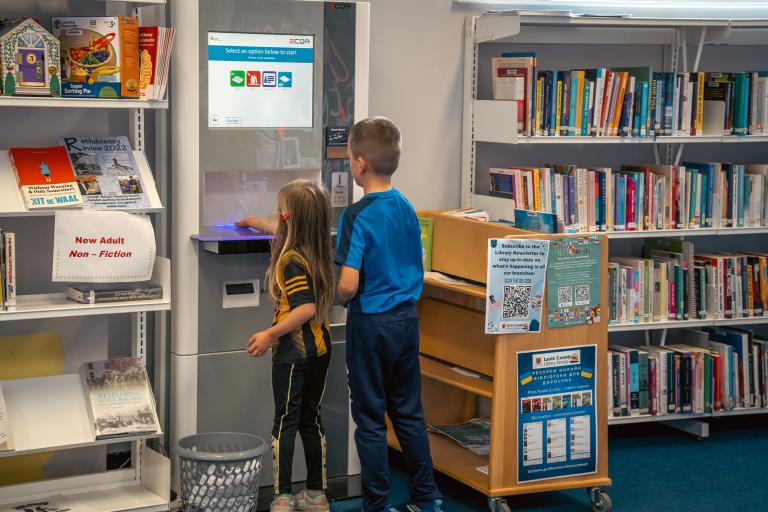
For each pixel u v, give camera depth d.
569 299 3.70
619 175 4.52
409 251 3.53
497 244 3.51
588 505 3.89
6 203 3.13
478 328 3.99
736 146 5.20
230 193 3.77
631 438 4.75
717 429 4.92
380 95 4.49
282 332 3.41
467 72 4.56
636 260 4.63
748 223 4.81
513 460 3.66
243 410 3.80
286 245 3.44
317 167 3.80
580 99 4.37
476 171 4.73
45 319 3.55
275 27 3.65
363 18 3.81
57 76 3.13
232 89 3.61
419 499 3.62
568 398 3.74
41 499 3.46
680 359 4.66
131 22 3.23
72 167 3.28
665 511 3.80
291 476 3.85
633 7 4.95
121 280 3.29
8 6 3.37
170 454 3.81
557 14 4.23
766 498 3.96
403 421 3.61
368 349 3.48
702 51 5.07
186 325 3.65
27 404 3.32
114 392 3.38
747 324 5.19
